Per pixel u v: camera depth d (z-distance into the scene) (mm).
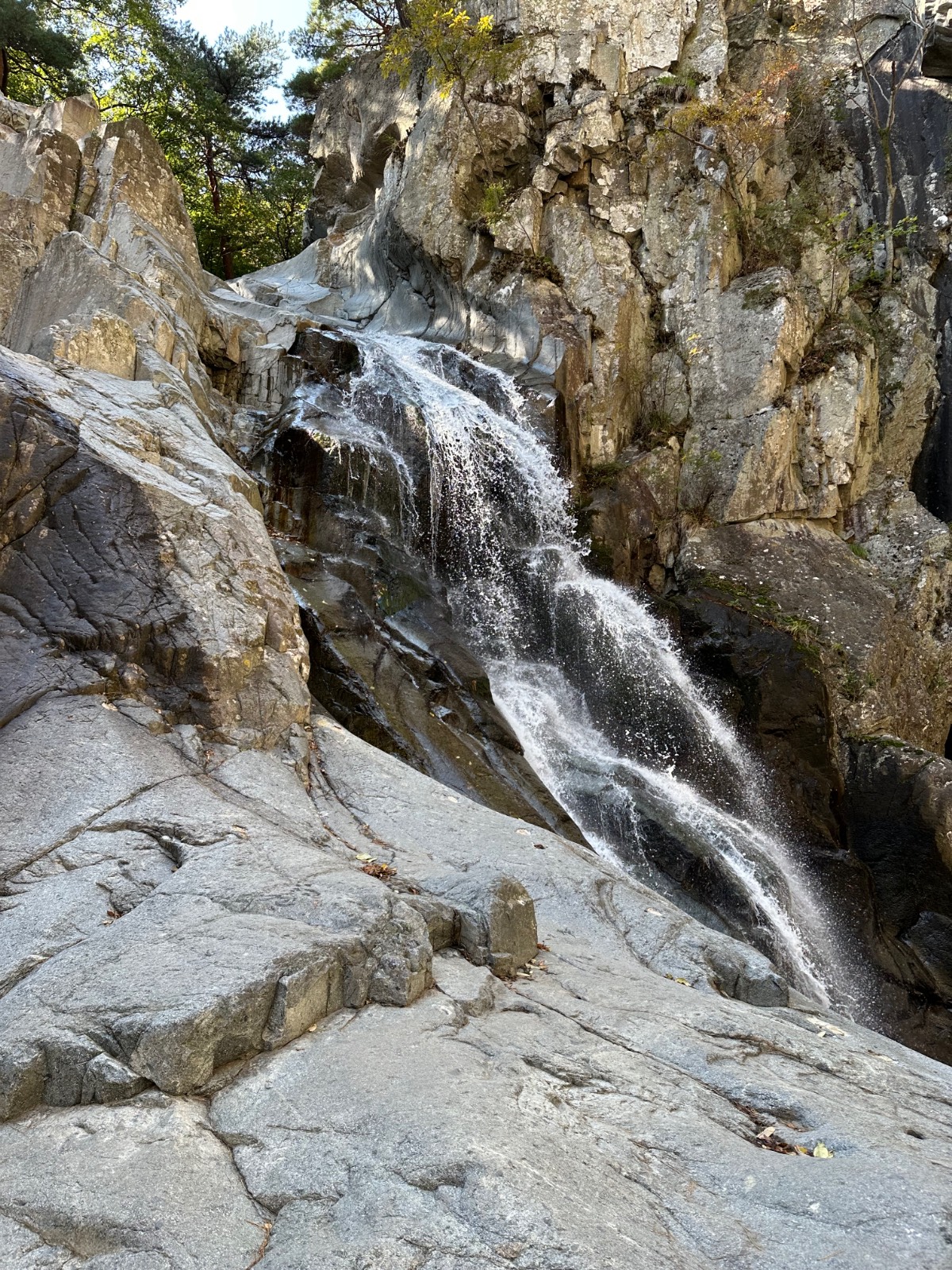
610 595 12422
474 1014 4012
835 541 14180
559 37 16219
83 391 7703
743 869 9242
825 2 17938
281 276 21875
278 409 13578
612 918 5668
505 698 10633
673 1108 3514
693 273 15172
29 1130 3107
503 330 14984
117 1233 2615
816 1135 3449
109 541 6371
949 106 16609
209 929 3891
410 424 12211
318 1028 3686
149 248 12633
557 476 13258
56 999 3508
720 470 14094
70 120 13188
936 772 10992
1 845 4715
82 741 5473
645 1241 2605
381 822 5945
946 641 13898
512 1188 2623
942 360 16375
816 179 17422
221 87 28219
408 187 16250
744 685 11859
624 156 15930
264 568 7152
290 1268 2459
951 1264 2648
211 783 5621
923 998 10469
